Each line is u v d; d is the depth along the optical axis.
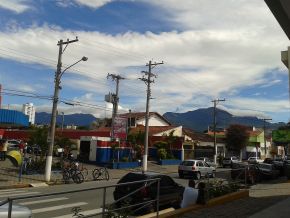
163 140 58.56
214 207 14.28
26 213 7.98
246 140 81.44
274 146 97.69
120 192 15.02
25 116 39.53
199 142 75.31
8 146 47.66
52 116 27.97
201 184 14.51
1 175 28.23
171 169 46.22
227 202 15.74
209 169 36.00
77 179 27.48
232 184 17.78
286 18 8.53
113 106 47.41
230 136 81.56
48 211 14.44
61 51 28.80
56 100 28.19
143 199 14.26
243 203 15.70
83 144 47.06
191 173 34.56
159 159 52.47
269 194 19.88
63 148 38.31
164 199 15.52
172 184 16.38
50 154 27.30
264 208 14.46
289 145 91.19
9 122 36.56
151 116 75.06
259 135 91.81
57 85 28.36
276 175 34.53
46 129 34.31
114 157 44.31
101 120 89.38
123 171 39.41
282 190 22.34
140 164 45.91
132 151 47.75
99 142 44.91
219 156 65.56
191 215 12.49
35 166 31.39
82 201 17.02
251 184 26.48
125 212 9.59
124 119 47.25
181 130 69.19
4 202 6.41
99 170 30.31
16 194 19.91
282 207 14.41
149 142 59.16
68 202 16.62
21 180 26.30
